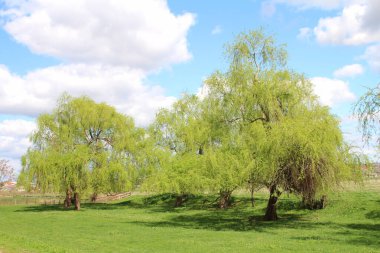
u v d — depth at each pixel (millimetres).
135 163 55844
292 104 31156
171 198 63281
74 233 28047
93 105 54031
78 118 53094
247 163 28438
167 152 55938
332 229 28109
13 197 86875
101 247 21234
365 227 28984
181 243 22625
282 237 24406
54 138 52531
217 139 34438
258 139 28469
